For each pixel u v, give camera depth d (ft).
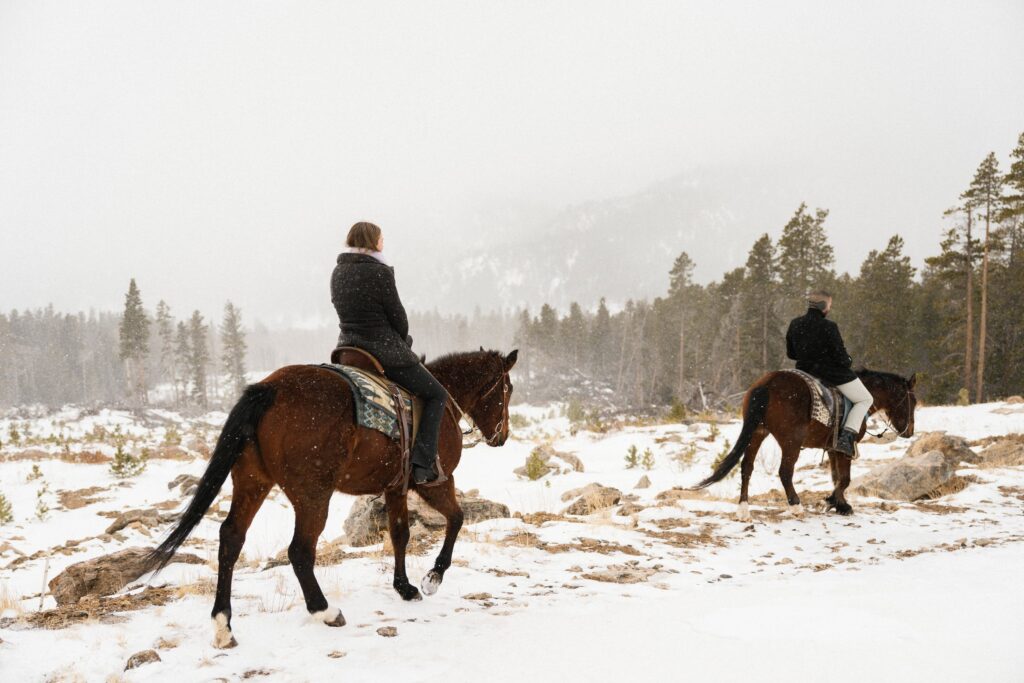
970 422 57.11
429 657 11.25
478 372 17.65
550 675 10.14
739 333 189.26
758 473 41.83
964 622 11.88
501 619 13.82
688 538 24.88
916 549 23.45
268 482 12.62
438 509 16.01
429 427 14.96
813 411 28.60
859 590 15.30
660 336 279.28
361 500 25.52
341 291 15.02
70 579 18.03
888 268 170.09
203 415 218.59
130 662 10.84
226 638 11.69
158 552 11.05
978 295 129.80
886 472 34.83
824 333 29.17
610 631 12.30
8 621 13.04
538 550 21.63
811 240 184.96
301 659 11.27
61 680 10.19
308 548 12.67
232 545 12.16
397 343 14.99
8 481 48.08
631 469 47.29
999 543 23.29
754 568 21.13
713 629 12.21
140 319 266.36
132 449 65.21
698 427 60.95
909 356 167.63
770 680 9.54
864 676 9.52
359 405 13.29
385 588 16.06
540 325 363.15
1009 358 130.72
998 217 117.39
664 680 9.75
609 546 22.75
